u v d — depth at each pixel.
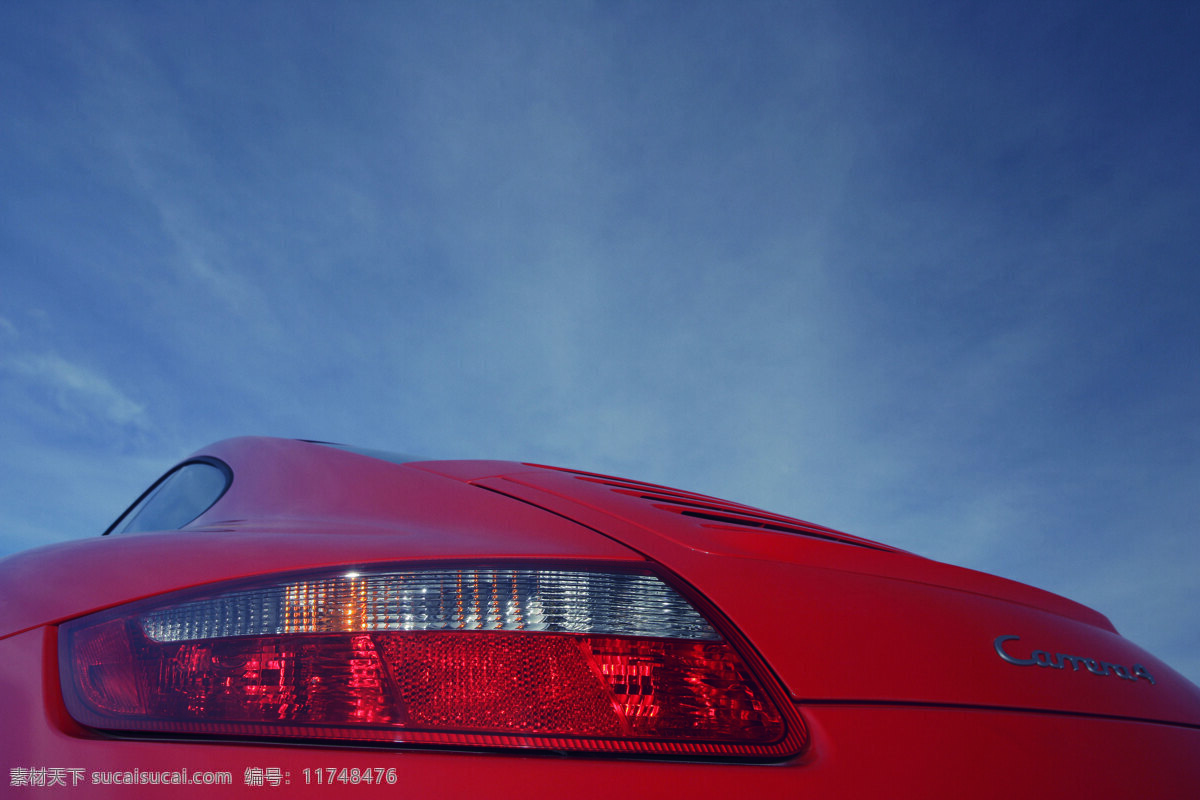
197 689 0.80
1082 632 1.22
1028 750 0.83
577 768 0.72
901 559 1.30
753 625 0.90
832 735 0.77
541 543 1.07
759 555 1.13
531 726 0.76
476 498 1.41
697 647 0.85
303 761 0.72
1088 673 1.05
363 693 0.78
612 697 0.79
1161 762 0.89
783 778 0.72
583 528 1.18
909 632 0.98
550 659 0.81
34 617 0.93
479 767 0.72
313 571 0.92
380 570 0.92
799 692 0.81
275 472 1.78
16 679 0.84
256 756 0.73
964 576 1.31
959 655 0.97
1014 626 1.12
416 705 0.77
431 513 1.33
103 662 0.84
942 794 0.74
